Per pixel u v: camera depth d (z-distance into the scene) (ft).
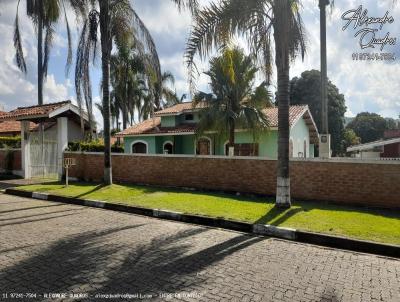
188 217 27.50
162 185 45.52
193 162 42.78
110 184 44.06
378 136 160.56
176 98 109.91
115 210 32.17
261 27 29.01
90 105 43.80
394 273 16.37
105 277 15.07
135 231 23.54
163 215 28.91
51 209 31.86
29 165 57.36
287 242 21.76
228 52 31.89
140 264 16.75
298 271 16.30
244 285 14.46
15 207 32.50
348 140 132.26
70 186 44.62
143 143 83.25
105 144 43.86
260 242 21.49
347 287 14.51
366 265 17.51
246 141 68.13
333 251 19.98
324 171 33.91
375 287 14.57
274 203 32.35
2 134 96.02
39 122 58.18
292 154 68.28
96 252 18.49
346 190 32.78
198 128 63.46
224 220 25.72
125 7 42.68
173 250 19.13
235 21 28.73
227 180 40.09
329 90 111.55
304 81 112.57
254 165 38.19
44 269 15.89
